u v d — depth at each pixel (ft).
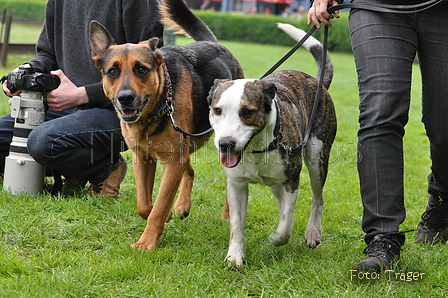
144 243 10.11
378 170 9.06
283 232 9.75
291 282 8.70
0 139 12.96
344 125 26.40
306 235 11.16
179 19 12.92
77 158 12.19
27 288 7.73
